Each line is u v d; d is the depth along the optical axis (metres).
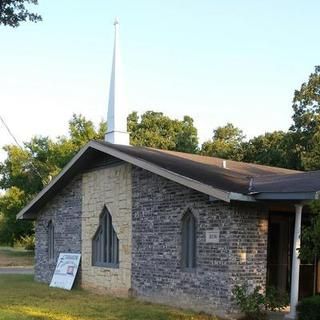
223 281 13.29
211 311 13.58
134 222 16.97
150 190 16.33
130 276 16.97
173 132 52.75
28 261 39.22
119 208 17.83
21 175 43.69
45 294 18.02
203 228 14.11
